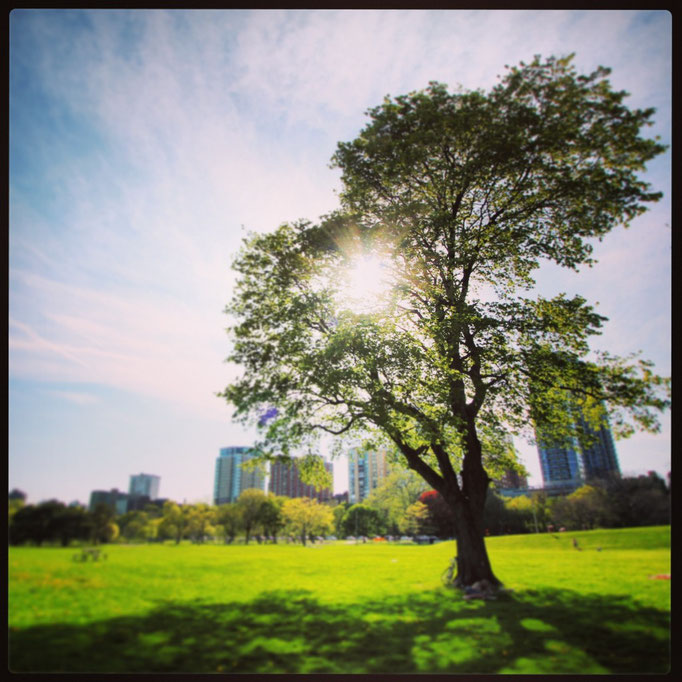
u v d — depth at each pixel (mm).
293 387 17672
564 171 15930
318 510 46656
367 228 17875
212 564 24328
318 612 12562
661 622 10344
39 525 25859
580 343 16406
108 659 8711
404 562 26109
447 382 14555
